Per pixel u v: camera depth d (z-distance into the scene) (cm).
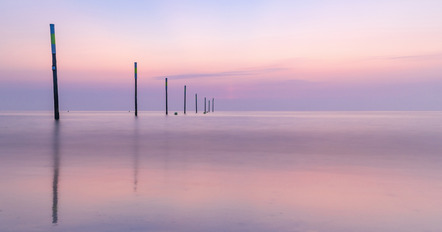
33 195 462
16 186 519
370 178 595
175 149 1041
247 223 351
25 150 1006
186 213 384
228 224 347
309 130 1978
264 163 767
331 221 359
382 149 1052
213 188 511
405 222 357
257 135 1600
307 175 621
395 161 804
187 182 555
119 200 438
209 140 1340
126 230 329
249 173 640
